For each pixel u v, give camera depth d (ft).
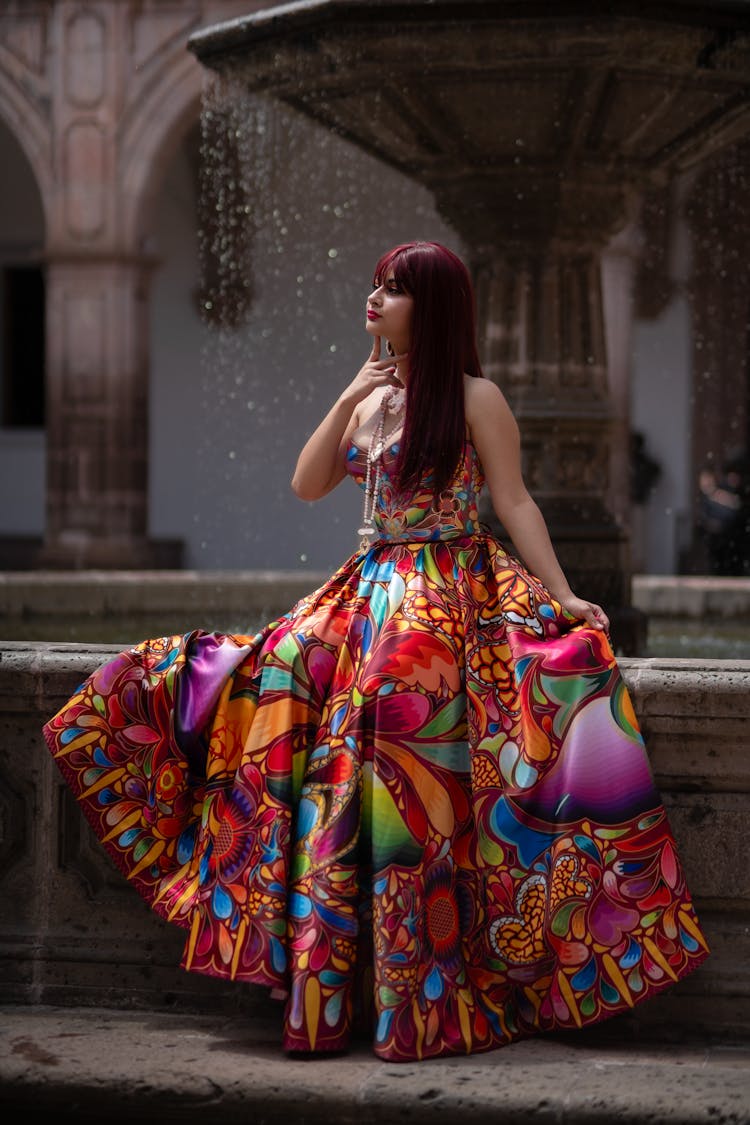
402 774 10.03
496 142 17.61
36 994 11.34
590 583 18.43
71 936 11.34
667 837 10.05
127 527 55.01
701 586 27.53
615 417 19.08
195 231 64.13
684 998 10.52
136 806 10.72
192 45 17.53
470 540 10.96
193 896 10.37
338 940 9.84
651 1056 10.08
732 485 57.36
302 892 9.98
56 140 53.52
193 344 64.75
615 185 18.40
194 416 64.90
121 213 53.31
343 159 50.29
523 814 10.14
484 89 16.57
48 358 54.80
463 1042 9.89
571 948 9.98
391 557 10.88
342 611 10.86
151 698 10.72
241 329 61.62
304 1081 9.39
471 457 10.96
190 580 26.11
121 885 11.30
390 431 11.10
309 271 59.21
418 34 15.78
